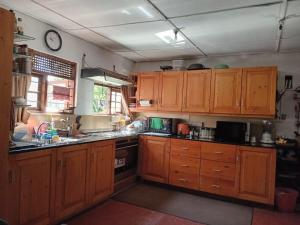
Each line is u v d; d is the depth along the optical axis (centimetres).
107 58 426
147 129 450
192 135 406
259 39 330
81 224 258
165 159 389
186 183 371
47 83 324
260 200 323
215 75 383
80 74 371
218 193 349
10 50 186
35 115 303
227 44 359
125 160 390
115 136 349
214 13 253
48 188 234
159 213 294
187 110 404
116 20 286
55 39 324
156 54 441
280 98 382
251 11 244
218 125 390
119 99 479
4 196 187
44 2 245
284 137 377
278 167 346
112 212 291
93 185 296
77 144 267
